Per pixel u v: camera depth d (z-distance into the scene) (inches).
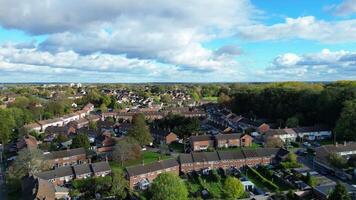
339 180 5039.4
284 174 5187.0
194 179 5344.5
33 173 5241.1
